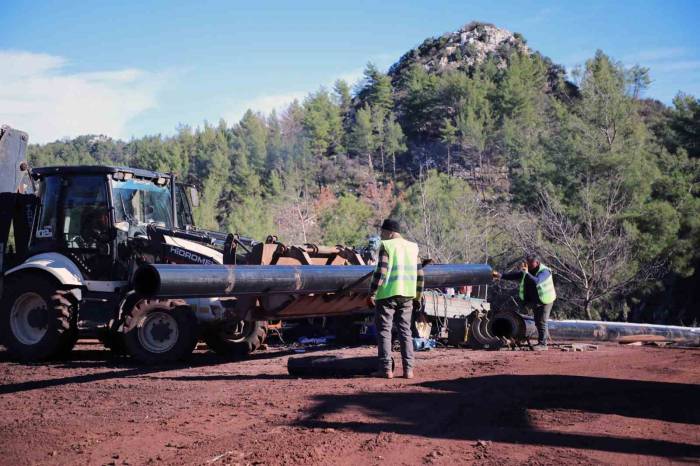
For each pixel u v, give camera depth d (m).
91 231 11.34
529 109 103.62
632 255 31.17
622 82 39.88
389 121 116.31
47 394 7.66
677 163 38.25
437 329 13.20
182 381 8.38
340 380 7.99
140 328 10.44
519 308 33.47
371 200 88.81
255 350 11.84
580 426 5.50
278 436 5.29
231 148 105.88
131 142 147.12
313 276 9.10
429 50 190.12
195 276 7.45
